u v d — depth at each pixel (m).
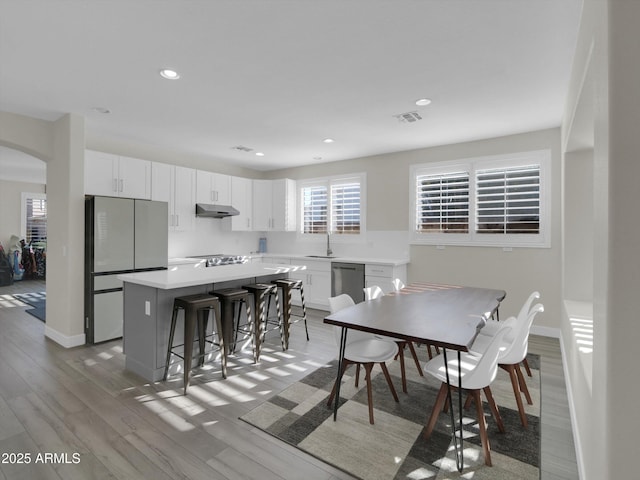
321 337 4.21
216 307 2.99
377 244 5.52
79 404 2.55
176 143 4.85
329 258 5.45
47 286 4.14
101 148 4.57
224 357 3.04
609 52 1.04
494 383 2.95
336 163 5.98
